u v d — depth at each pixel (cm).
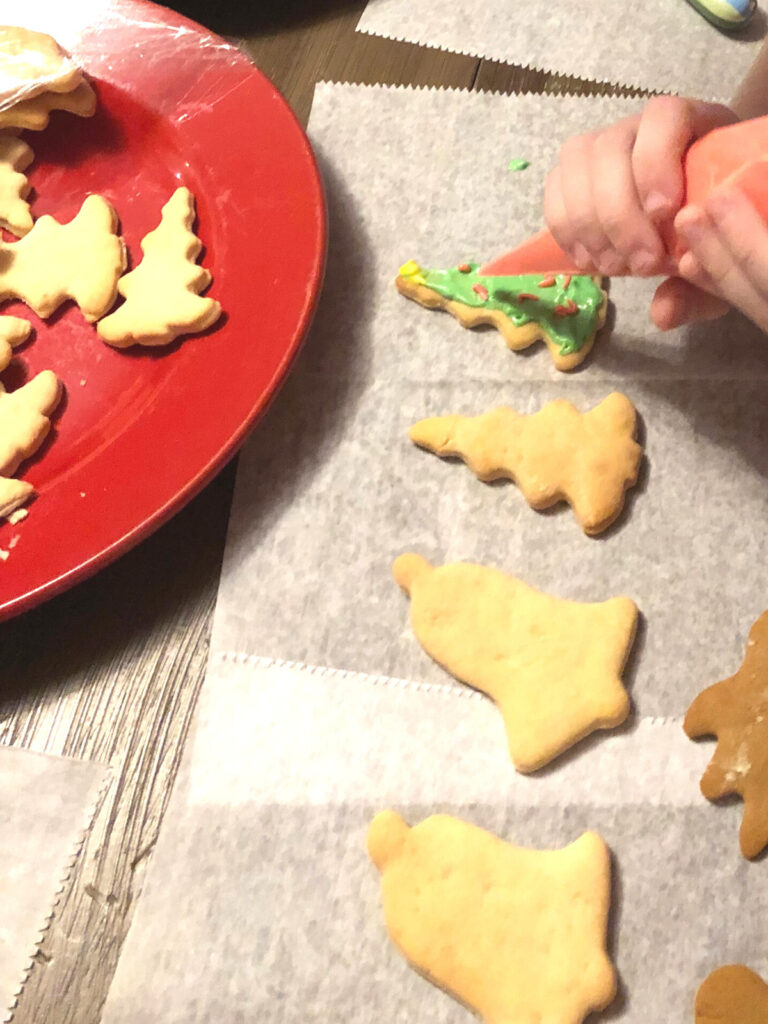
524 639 48
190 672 49
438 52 61
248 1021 44
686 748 47
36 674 49
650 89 59
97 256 53
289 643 49
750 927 44
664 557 49
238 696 48
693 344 53
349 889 45
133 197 57
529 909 44
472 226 56
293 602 49
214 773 47
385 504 51
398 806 46
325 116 59
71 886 45
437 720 48
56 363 53
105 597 50
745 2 60
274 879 45
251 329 51
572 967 43
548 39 61
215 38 57
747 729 46
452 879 45
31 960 45
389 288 55
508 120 59
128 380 52
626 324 54
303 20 62
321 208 52
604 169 46
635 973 44
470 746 47
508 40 61
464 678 48
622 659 47
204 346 51
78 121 58
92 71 57
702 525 50
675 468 51
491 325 54
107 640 49
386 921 44
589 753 47
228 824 46
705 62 60
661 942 44
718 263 43
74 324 54
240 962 44
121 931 45
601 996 43
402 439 52
